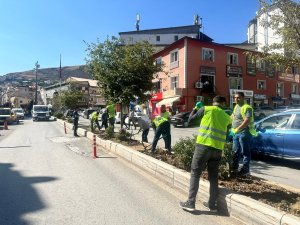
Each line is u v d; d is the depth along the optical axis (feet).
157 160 18.93
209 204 12.59
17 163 23.71
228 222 11.48
